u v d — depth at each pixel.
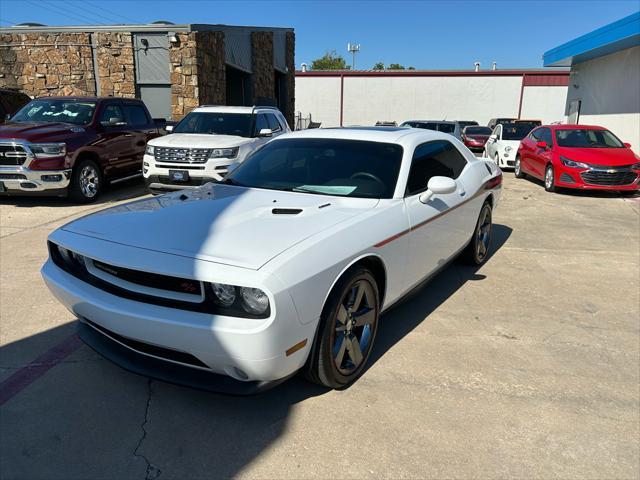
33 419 2.78
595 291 4.98
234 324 2.40
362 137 4.22
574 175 10.66
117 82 15.21
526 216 8.69
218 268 2.45
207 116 9.84
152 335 2.54
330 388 3.10
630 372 3.41
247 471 2.42
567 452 2.60
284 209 3.26
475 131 25.31
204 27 15.19
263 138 9.47
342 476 2.40
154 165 8.45
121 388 3.09
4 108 11.27
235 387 2.58
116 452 2.54
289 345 2.51
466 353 3.62
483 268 5.64
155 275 2.55
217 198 3.59
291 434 2.70
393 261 3.39
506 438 2.70
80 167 8.59
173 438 2.65
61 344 3.62
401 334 3.91
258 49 21.44
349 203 3.50
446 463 2.50
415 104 36.97
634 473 2.46
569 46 16.78
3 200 9.08
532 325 4.14
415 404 2.98
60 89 15.43
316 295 2.64
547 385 3.22
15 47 15.27
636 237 7.24
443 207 4.12
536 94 35.91
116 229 2.97
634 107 14.52
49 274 3.10
